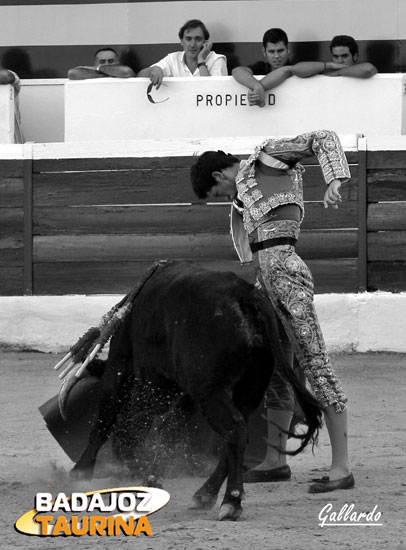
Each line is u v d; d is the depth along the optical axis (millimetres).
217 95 22625
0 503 10484
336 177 10391
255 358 9820
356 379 18547
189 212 21953
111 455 12023
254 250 11031
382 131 22391
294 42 24578
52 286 22359
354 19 24438
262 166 10953
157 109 22781
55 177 22266
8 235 22406
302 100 22484
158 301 10414
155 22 24781
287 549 8508
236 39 24641
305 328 10859
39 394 17266
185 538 8883
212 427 9641
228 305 9656
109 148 22125
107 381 11445
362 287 21562
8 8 24969
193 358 9695
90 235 22219
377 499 10461
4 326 22141
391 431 14203
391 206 21484
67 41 24984
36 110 25000
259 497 10680
